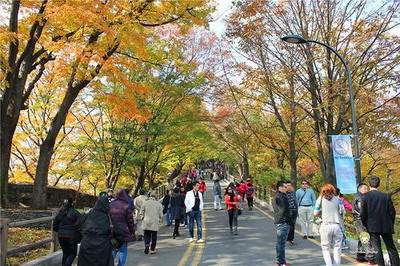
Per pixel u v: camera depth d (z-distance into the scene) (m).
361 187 10.42
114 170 24.52
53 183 27.34
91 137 24.92
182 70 21.69
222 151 44.22
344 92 17.83
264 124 28.28
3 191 14.95
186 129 25.27
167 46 20.66
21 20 14.23
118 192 8.63
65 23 13.12
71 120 23.77
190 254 11.57
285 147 25.77
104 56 13.80
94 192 27.08
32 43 14.17
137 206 14.38
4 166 14.89
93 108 23.38
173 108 23.31
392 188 25.61
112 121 23.06
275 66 19.70
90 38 14.07
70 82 16.28
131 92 15.95
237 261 10.38
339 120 19.00
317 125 19.95
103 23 12.45
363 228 10.16
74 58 13.66
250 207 25.48
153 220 11.86
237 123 30.09
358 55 18.17
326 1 18.31
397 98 18.38
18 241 10.87
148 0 14.04
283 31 19.11
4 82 13.62
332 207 8.71
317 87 18.56
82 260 6.98
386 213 8.12
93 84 16.42
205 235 15.48
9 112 14.79
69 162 25.81
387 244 8.14
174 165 30.59
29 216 13.70
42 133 25.38
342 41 18.19
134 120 21.88
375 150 21.55
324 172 19.72
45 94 22.27
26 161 27.69
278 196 9.71
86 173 25.72
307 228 14.05
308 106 20.47
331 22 18.14
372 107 18.89
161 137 24.09
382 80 18.30
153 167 27.34
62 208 8.96
